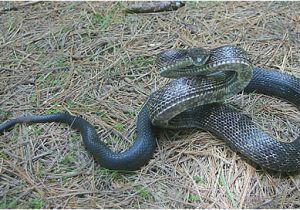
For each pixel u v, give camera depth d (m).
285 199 0.54
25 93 0.71
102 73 0.74
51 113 0.67
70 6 0.90
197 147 0.61
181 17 0.87
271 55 0.76
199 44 0.79
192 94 0.58
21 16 0.88
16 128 0.64
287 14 0.86
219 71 0.58
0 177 0.57
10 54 0.78
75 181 0.56
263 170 0.57
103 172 0.57
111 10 0.89
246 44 0.79
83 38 0.82
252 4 0.89
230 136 0.59
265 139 0.57
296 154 0.56
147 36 0.82
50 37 0.82
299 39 0.80
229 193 0.54
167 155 0.60
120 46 0.80
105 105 0.68
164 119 0.60
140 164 0.58
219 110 0.61
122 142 0.62
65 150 0.61
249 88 0.70
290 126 0.63
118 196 0.55
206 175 0.57
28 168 0.58
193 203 0.54
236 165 0.58
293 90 0.67
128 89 0.71
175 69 0.60
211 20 0.85
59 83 0.72
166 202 0.54
